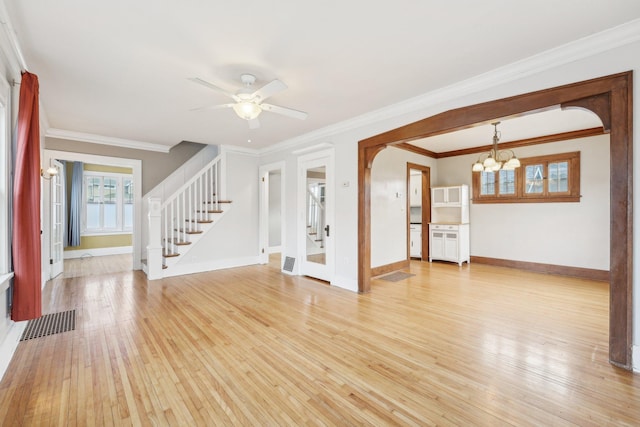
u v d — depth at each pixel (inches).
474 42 91.0
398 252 221.8
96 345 101.0
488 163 169.9
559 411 68.9
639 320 83.4
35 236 93.6
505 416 67.4
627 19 79.8
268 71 109.0
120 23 80.7
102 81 116.2
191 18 78.7
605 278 185.6
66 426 64.2
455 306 141.5
